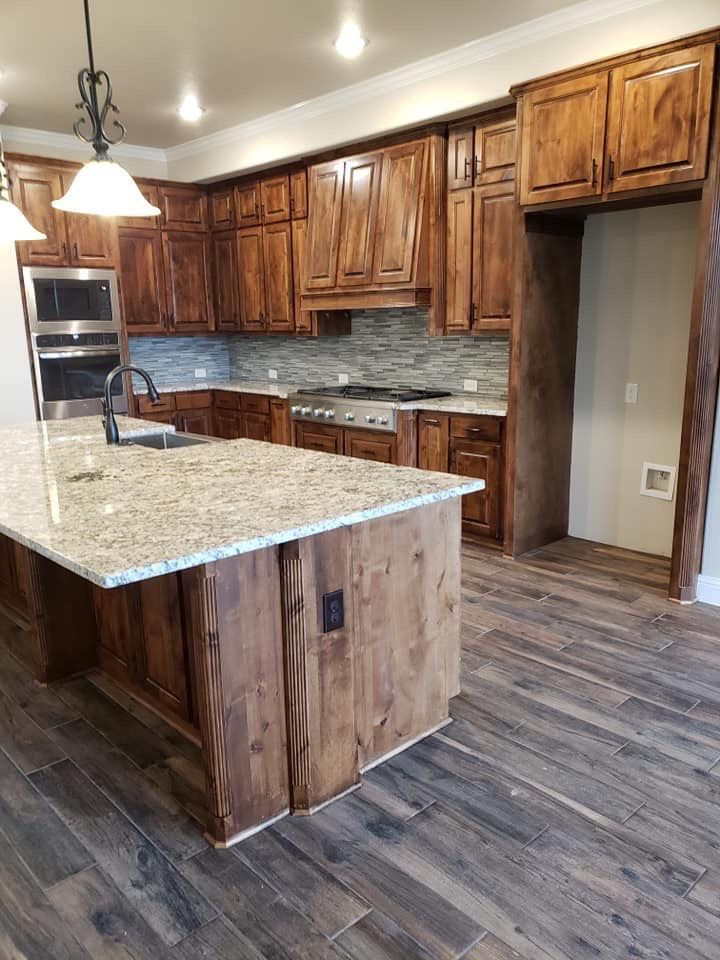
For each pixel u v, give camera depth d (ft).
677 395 13.03
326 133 16.08
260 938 5.37
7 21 11.37
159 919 5.57
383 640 7.28
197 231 20.40
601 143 11.14
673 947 5.26
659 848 6.26
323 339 19.61
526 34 12.16
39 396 16.98
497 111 13.16
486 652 9.91
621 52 10.71
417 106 14.12
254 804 6.49
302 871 6.03
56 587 9.13
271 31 12.07
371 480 7.63
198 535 5.70
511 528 13.69
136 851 6.30
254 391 19.17
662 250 12.78
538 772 7.33
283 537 5.79
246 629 6.14
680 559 11.37
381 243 15.35
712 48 9.77
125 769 7.50
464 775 7.29
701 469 11.00
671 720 8.23
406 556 7.33
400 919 5.53
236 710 6.20
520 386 13.16
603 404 14.08
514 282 12.85
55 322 16.99
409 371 17.30
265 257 18.98
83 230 17.43
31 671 9.67
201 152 19.56
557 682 9.10
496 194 13.44
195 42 12.47
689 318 12.62
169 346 21.65
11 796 7.09
